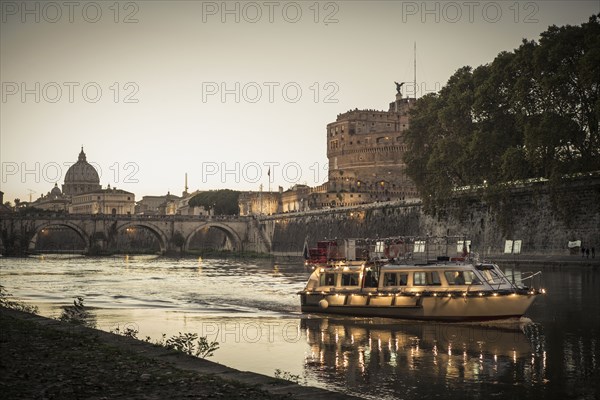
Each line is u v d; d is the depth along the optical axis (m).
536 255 99.06
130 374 22.14
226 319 48.50
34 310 48.72
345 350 36.38
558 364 32.16
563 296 56.31
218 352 35.81
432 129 118.50
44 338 28.73
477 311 44.84
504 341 38.38
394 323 46.09
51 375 21.77
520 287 48.22
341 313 49.78
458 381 29.22
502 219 103.25
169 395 19.52
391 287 49.00
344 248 56.78
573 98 91.19
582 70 85.06
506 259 99.38
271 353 35.53
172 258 184.62
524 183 98.31
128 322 46.88
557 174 89.19
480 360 33.38
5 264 145.75
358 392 27.50
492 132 101.00
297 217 185.12
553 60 91.38
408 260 52.66
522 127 98.75
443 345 37.59
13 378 21.31
